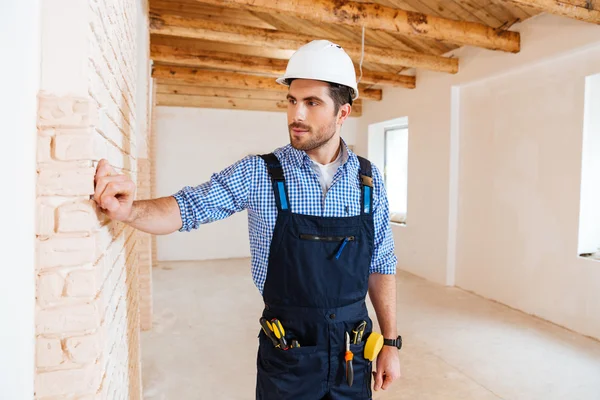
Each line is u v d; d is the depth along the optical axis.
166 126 6.23
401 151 6.56
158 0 4.39
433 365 2.81
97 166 0.77
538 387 2.52
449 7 3.78
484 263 4.38
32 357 0.67
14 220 0.60
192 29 3.79
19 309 0.62
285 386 1.16
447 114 4.78
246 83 5.53
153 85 5.54
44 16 0.67
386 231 1.39
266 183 1.17
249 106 6.43
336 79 1.12
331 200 1.20
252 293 4.62
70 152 0.69
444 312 3.89
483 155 4.38
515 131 3.96
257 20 4.85
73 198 0.69
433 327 3.51
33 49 0.64
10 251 0.60
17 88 0.59
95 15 0.74
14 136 0.60
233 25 3.89
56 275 0.69
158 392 2.45
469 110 4.58
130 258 1.44
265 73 5.39
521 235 3.90
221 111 6.44
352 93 1.25
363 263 1.23
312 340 1.17
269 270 1.18
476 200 4.49
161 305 4.12
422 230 5.30
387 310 1.41
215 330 3.48
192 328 3.51
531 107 3.78
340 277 1.18
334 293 1.18
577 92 3.35
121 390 1.13
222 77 5.46
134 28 1.63
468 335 3.33
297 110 1.14
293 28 4.97
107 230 0.86
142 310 3.45
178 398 2.39
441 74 4.87
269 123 6.65
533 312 3.79
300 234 1.16
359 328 1.21
